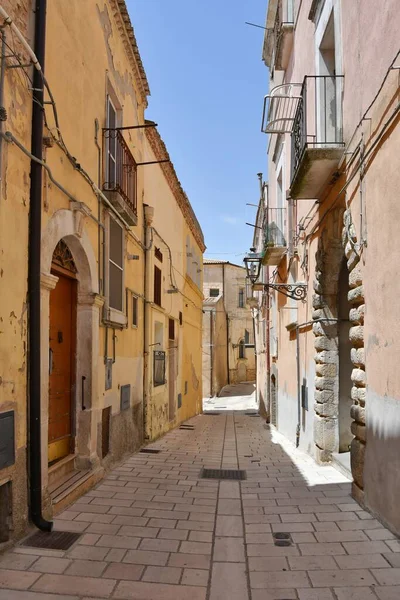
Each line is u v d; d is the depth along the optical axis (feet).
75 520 16.63
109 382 25.31
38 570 12.66
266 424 55.62
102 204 24.41
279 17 39.27
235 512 17.89
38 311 15.79
